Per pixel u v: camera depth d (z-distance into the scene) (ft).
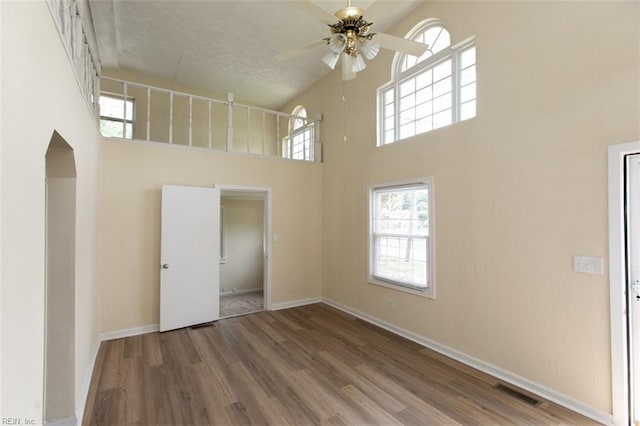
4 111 3.30
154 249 13.60
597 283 7.43
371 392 8.61
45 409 6.95
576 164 7.79
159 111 18.98
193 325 14.01
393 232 13.50
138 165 13.33
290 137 19.67
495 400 8.20
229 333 13.12
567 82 7.93
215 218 14.78
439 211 11.27
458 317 10.59
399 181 12.90
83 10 9.55
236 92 20.67
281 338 12.55
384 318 13.69
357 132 15.42
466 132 10.40
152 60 16.70
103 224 12.55
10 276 3.50
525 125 8.80
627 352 7.05
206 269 14.44
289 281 17.17
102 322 12.45
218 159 15.14
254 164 16.12
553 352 8.18
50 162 7.00
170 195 13.64
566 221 7.97
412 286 12.26
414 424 7.29
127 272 13.00
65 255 7.28
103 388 8.80
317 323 14.34
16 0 3.60
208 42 15.01
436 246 11.36
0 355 3.23
